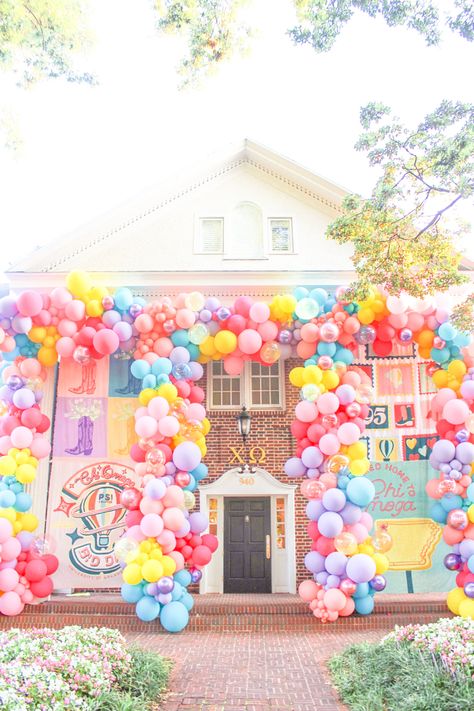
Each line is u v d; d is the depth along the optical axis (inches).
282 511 501.0
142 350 414.6
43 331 407.2
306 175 521.0
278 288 484.1
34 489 451.5
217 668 295.3
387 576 446.0
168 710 233.8
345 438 392.2
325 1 301.7
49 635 255.8
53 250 497.0
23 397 402.6
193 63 372.2
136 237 511.5
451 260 366.3
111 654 247.3
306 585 394.0
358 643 321.4
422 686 216.7
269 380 522.0
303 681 271.6
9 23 354.3
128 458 459.5
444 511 402.0
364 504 384.5
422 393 475.5
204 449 418.9
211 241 518.0
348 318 409.1
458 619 270.2
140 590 381.1
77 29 364.5
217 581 486.9
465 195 315.0
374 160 341.1
